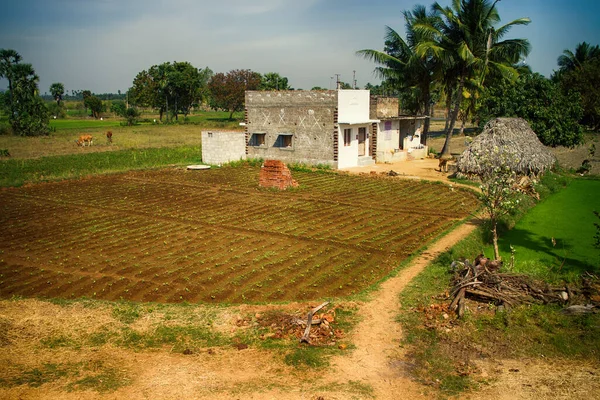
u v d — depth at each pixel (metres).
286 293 11.37
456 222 17.20
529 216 18.55
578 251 14.10
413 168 30.12
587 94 47.88
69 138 51.66
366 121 30.44
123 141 47.84
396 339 8.75
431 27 31.14
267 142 32.56
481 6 29.88
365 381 7.46
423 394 7.12
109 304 10.37
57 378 7.49
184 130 63.97
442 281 11.31
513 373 7.64
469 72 32.72
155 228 17.06
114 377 7.53
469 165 23.14
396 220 17.88
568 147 33.44
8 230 16.77
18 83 55.53
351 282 11.98
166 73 81.69
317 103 29.72
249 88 87.56
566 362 7.93
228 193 23.08
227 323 9.45
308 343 8.61
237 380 7.45
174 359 8.12
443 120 81.75
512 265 11.83
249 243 15.23
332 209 19.69
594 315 9.20
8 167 30.91
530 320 9.20
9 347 8.50
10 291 11.65
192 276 12.41
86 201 21.42
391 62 35.06
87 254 14.25
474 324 9.12
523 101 32.53
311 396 7.01
